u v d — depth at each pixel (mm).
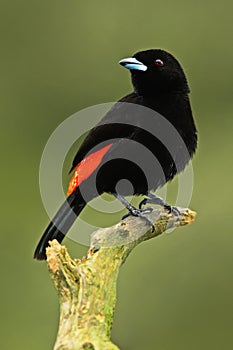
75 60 16375
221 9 16547
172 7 16609
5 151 15953
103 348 7297
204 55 16500
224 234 14500
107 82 16312
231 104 16266
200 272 14102
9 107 16234
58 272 7680
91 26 16453
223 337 13781
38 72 16359
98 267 7992
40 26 16484
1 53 16406
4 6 16484
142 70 10367
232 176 15305
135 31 16500
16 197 15555
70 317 7559
